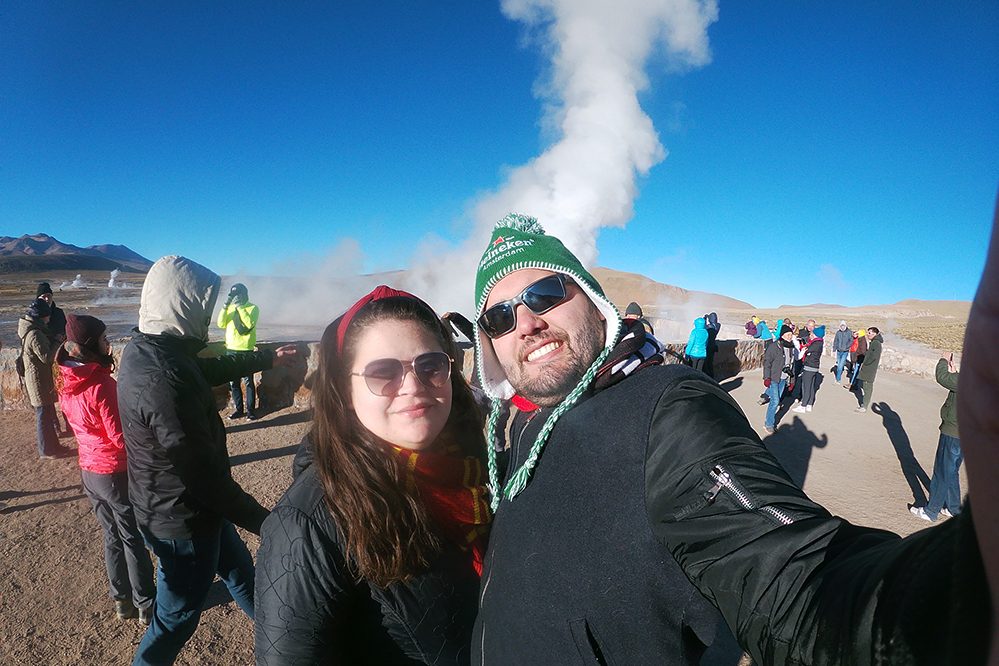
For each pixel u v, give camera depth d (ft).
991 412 1.03
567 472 3.06
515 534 3.27
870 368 30.53
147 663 7.13
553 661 2.92
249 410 22.76
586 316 3.71
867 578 1.94
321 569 3.45
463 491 4.15
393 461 3.71
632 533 2.76
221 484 7.09
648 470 2.80
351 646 3.72
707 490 2.54
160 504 6.96
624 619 2.73
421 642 3.70
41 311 18.58
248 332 21.27
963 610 1.20
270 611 3.48
